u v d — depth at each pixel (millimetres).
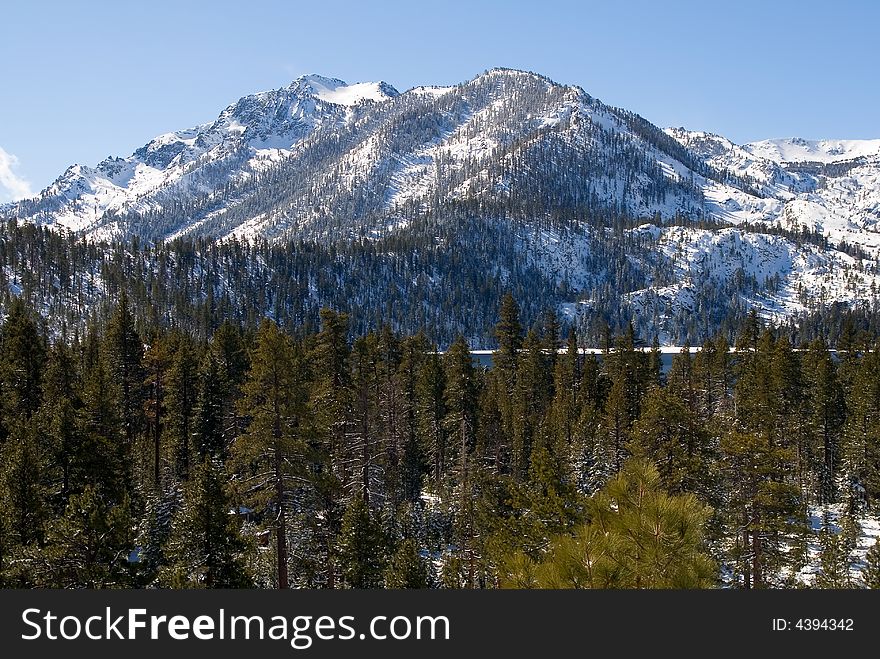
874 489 49125
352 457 43938
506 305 72688
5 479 27531
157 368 53156
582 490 43688
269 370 25844
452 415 58000
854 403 58719
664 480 30453
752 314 83688
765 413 49000
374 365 55438
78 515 24562
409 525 46031
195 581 25125
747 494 28812
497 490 37625
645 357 70625
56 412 36594
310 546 35188
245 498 26562
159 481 47062
